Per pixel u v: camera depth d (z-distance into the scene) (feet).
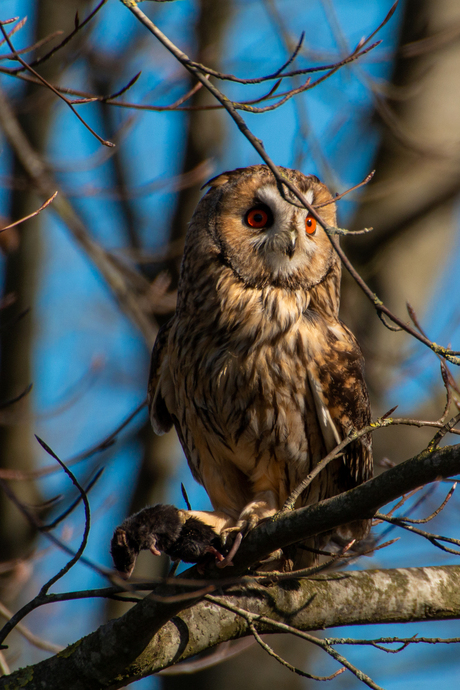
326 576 25.21
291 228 28.63
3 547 44.24
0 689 22.65
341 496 20.02
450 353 16.88
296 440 28.73
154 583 20.03
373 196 44.75
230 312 28.68
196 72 18.25
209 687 42.88
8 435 47.52
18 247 50.29
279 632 24.62
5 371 49.42
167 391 31.22
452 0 52.21
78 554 19.70
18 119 50.55
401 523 20.06
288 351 28.27
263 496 29.27
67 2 49.55
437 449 18.75
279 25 39.45
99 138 20.59
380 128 48.42
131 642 22.20
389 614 25.66
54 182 41.65
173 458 49.47
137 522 24.00
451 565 27.04
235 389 28.43
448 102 51.03
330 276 30.50
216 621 24.26
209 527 24.85
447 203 47.47
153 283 46.01
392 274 49.78
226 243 29.35
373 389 45.78
